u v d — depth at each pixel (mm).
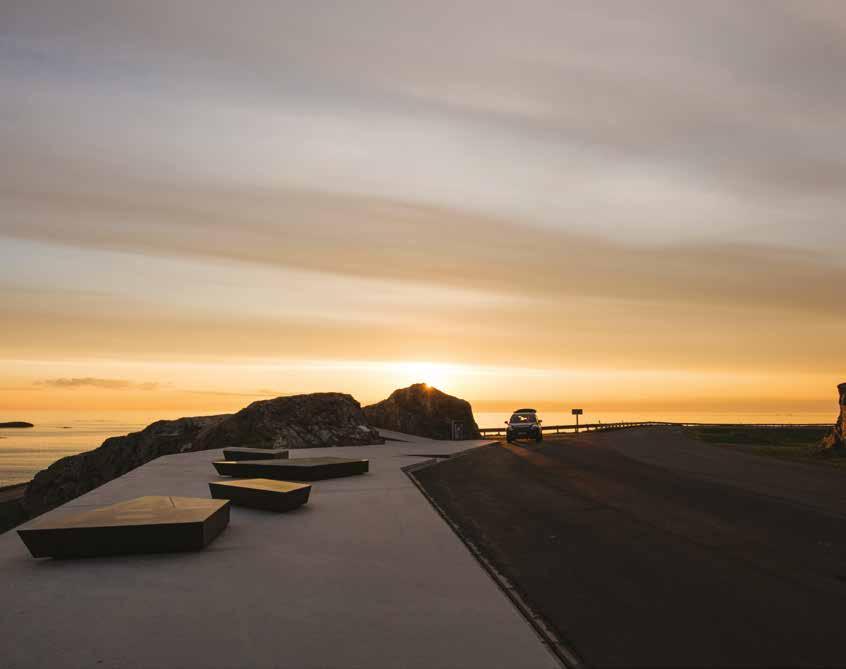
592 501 14906
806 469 22656
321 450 31312
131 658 5398
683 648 5734
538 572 8469
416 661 5363
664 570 8539
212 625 6188
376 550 9461
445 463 25547
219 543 9836
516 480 19453
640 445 37250
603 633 6133
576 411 62875
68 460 34688
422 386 48281
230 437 32719
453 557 9039
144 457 33125
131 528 9016
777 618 6543
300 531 10867
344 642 5777
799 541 10344
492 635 5969
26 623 6219
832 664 5363
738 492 16375
